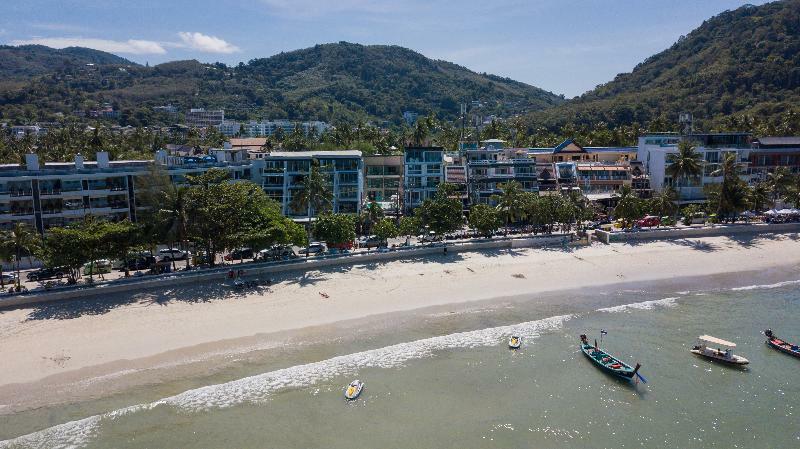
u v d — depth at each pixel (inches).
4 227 3319.4
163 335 2288.4
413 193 4461.1
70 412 1772.9
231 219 3019.2
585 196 4355.3
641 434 1716.3
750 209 4320.9
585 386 1988.2
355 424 1744.6
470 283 2994.6
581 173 4896.7
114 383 1936.5
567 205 3816.4
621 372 2030.0
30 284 2827.3
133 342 2222.0
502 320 2549.2
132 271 3061.0
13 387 1894.7
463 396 1913.1
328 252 3417.8
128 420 1738.4
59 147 5693.9
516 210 3816.4
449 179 4653.1
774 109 7485.2
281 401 1859.0
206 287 2810.0
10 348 2139.5
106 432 1679.4
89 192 3528.5
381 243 3627.0
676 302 2802.7
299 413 1795.0
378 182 4694.9
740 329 2477.9
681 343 2330.2
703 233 4020.7
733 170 4165.8
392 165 4761.3
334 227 3265.3
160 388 1916.8
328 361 2128.4
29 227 3024.1
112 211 3607.3
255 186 3496.6
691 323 2536.9
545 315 2618.1
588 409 1847.9
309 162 4220.0
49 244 2672.2
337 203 4293.8
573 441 1679.4
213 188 3061.0
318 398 1879.9
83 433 1672.0
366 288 2869.1
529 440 1680.6
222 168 4055.1
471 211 3946.9
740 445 1667.1
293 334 2348.7
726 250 3695.9
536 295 2871.6
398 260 3336.6
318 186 3447.3
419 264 3270.2
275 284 2888.8
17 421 1721.2
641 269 3307.1
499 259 3400.6
